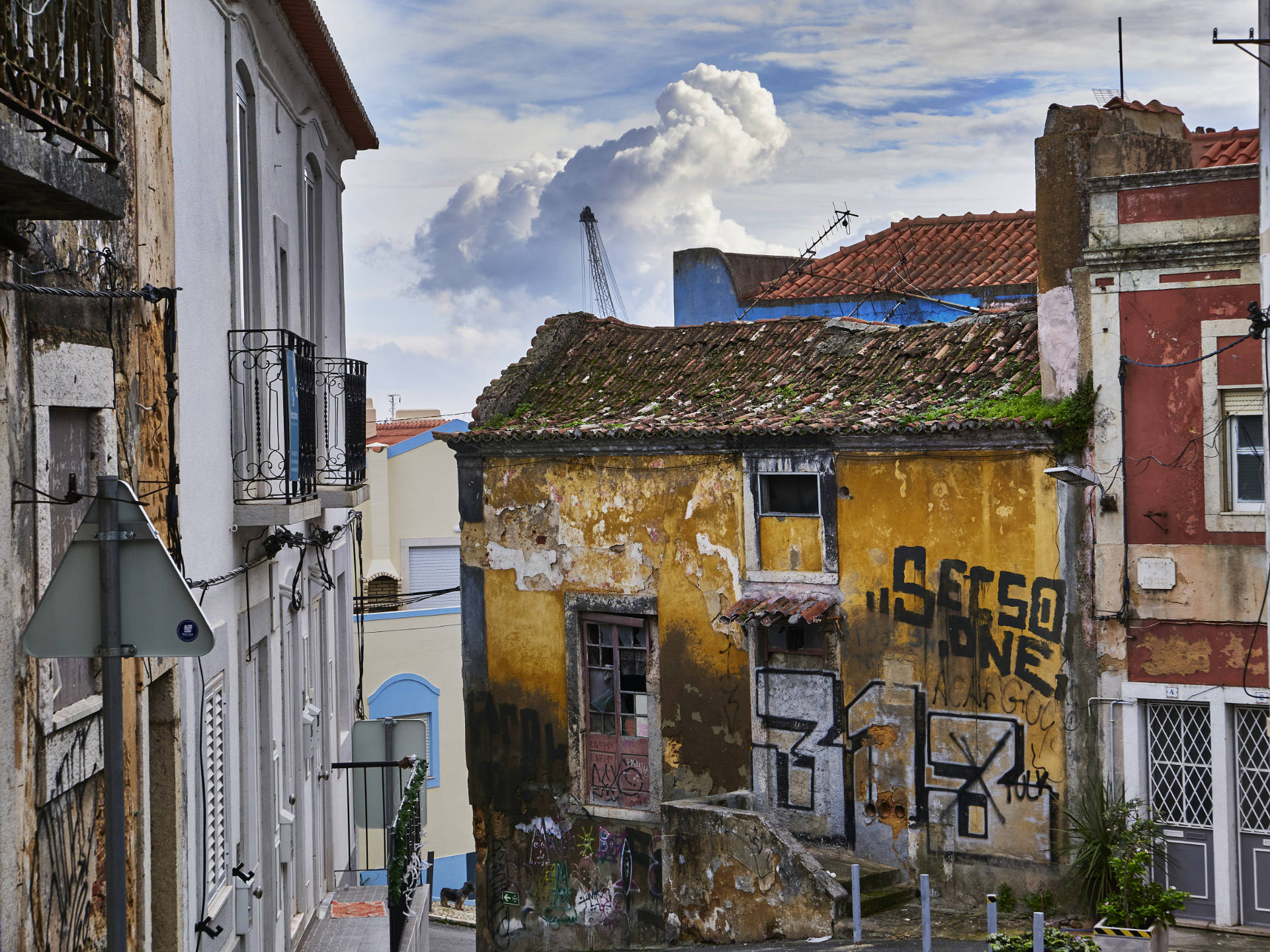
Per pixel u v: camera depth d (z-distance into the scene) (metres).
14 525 6.17
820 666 16.48
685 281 27.25
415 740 17.48
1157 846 14.02
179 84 9.65
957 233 23.97
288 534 11.88
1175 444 14.16
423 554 31.67
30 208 6.04
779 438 16.55
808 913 14.80
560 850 18.52
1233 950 13.23
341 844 17.23
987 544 15.22
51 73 5.80
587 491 18.25
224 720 10.37
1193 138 17.25
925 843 15.58
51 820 6.59
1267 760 13.84
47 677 6.46
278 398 12.48
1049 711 14.80
